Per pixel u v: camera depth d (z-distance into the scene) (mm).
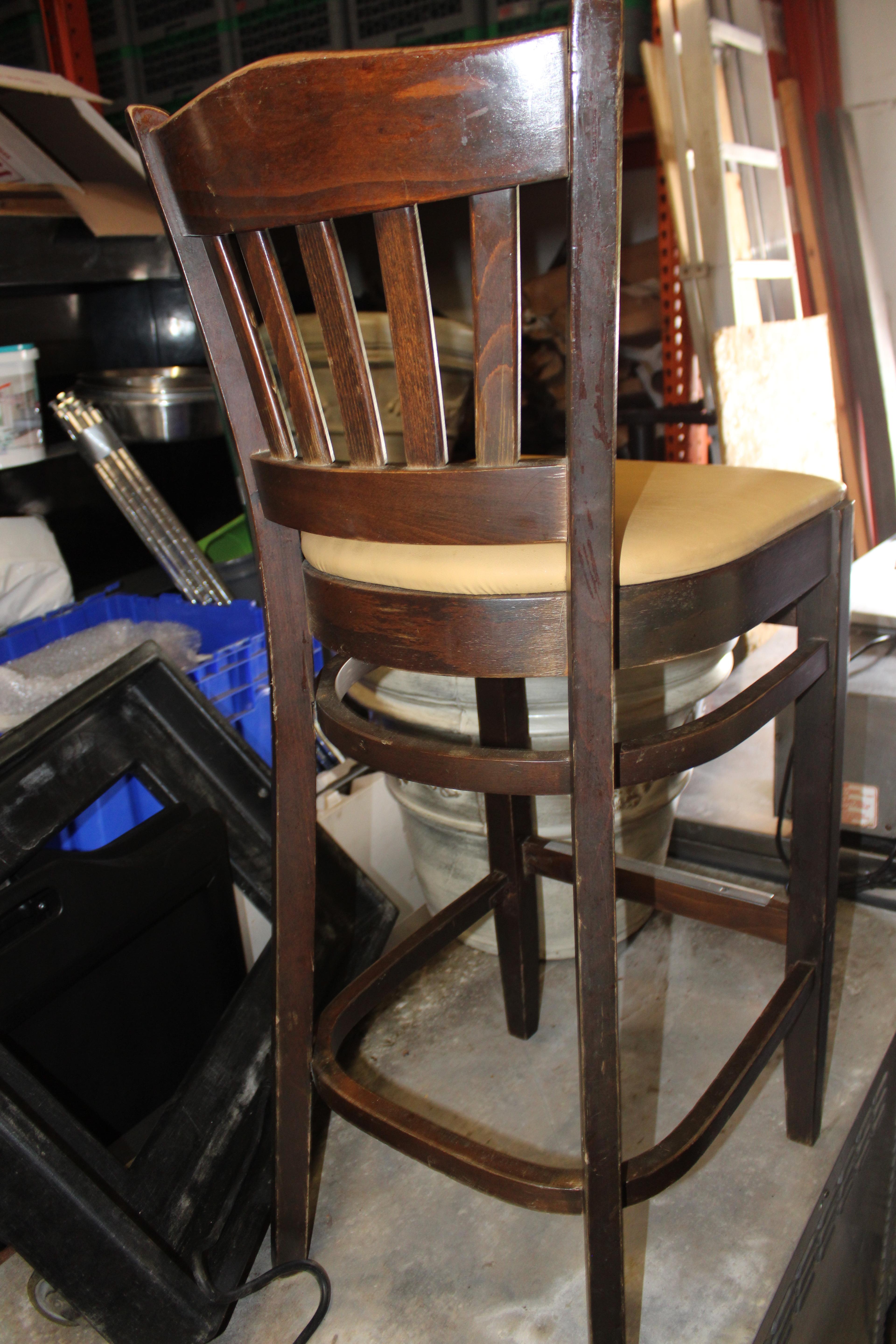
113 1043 1046
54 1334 884
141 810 1346
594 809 641
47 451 1827
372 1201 1005
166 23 2871
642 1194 719
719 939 1374
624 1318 731
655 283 2883
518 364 571
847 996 1224
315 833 830
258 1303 898
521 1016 1195
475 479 600
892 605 1466
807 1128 1004
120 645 1563
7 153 1770
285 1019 846
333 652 1192
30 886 931
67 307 2355
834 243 2961
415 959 955
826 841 908
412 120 517
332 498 666
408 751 707
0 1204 751
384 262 571
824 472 2510
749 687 777
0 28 3049
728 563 708
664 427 2840
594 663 615
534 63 489
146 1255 816
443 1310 879
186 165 630
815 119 2920
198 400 1998
